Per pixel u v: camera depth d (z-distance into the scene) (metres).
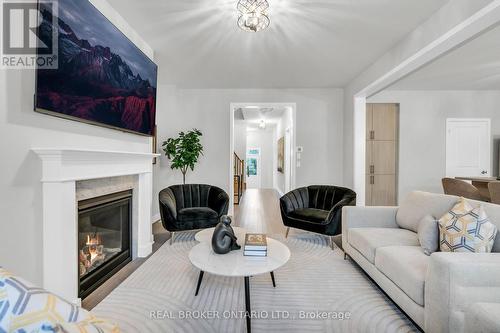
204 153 5.04
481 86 4.90
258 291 2.18
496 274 1.36
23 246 1.54
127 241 2.86
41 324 0.70
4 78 1.42
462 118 5.16
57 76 1.65
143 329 1.70
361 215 2.77
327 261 2.83
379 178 5.25
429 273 1.49
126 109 2.48
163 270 2.59
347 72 4.06
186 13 2.45
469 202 2.08
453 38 2.25
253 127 10.73
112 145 2.42
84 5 1.86
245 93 5.00
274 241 2.31
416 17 2.49
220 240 2.00
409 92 5.17
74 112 1.82
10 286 0.75
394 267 1.84
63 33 1.68
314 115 4.99
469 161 5.17
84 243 2.27
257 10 2.22
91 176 2.03
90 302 2.02
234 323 1.76
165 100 4.86
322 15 2.46
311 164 5.01
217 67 3.85
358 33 2.81
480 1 1.91
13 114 1.47
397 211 2.76
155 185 4.71
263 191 9.82
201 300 2.04
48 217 1.68
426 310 1.51
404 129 5.18
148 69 2.92
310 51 3.28
